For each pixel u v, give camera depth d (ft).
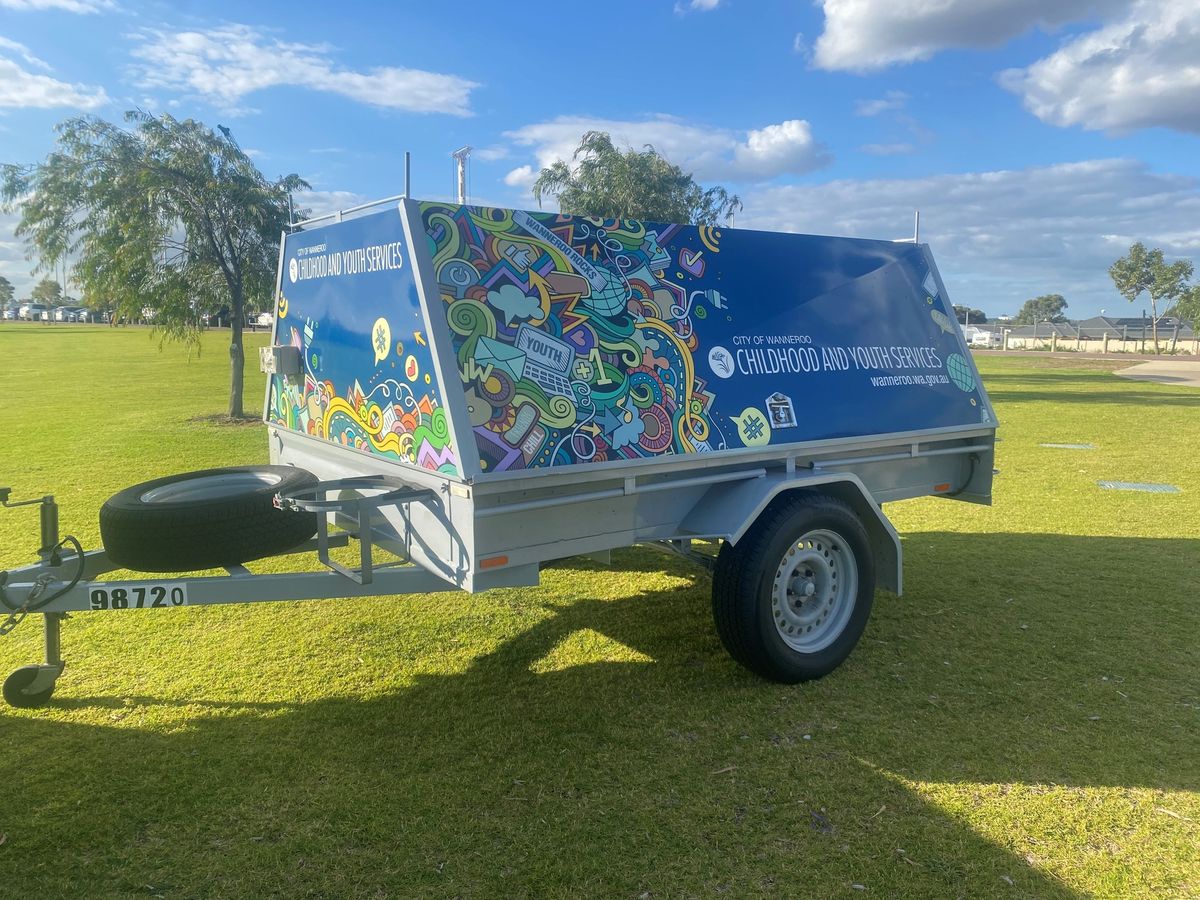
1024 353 193.36
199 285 50.21
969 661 15.29
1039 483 32.63
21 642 15.99
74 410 55.31
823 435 14.65
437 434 11.18
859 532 14.66
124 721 12.85
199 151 48.62
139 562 11.98
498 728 12.65
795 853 9.61
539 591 19.38
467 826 10.13
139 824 10.17
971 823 10.22
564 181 56.54
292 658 15.40
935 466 17.19
